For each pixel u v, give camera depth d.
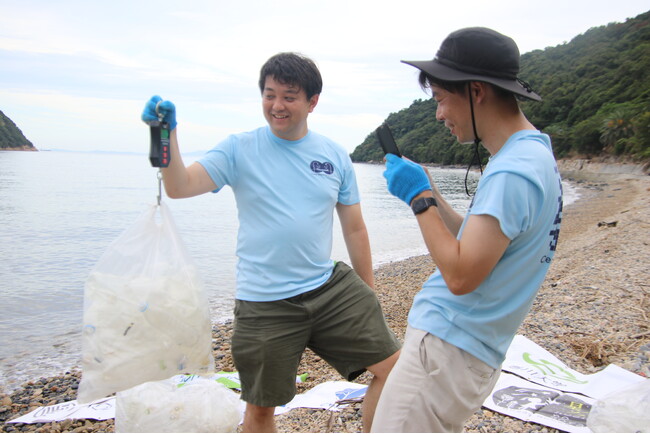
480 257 1.43
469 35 1.55
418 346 1.67
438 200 1.98
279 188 2.33
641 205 22.06
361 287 2.47
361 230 2.73
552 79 101.38
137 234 2.03
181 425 2.24
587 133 75.56
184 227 19.16
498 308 1.58
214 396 2.38
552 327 4.78
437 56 1.66
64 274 10.53
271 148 2.38
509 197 1.43
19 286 9.34
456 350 1.61
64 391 4.77
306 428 3.07
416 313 1.76
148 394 2.31
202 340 2.04
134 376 1.91
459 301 1.62
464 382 1.62
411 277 10.48
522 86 1.61
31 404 4.43
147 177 58.59
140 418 2.23
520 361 3.80
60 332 6.69
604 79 88.25
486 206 1.44
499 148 1.61
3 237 15.63
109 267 1.98
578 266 8.59
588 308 5.36
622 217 17.34
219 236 16.72
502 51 1.54
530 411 3.06
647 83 74.88
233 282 9.92
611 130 69.75
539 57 130.62
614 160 67.31
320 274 2.39
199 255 13.02
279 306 2.30
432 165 111.69
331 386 3.73
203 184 2.26
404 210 29.70
